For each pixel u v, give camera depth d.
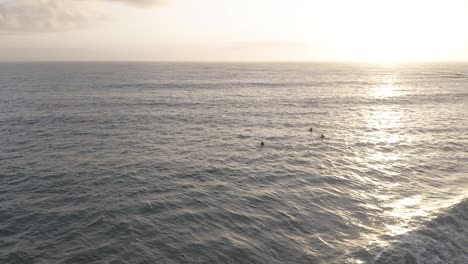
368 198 25.00
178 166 30.98
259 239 19.05
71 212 21.88
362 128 48.41
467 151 37.34
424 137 43.44
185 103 68.19
